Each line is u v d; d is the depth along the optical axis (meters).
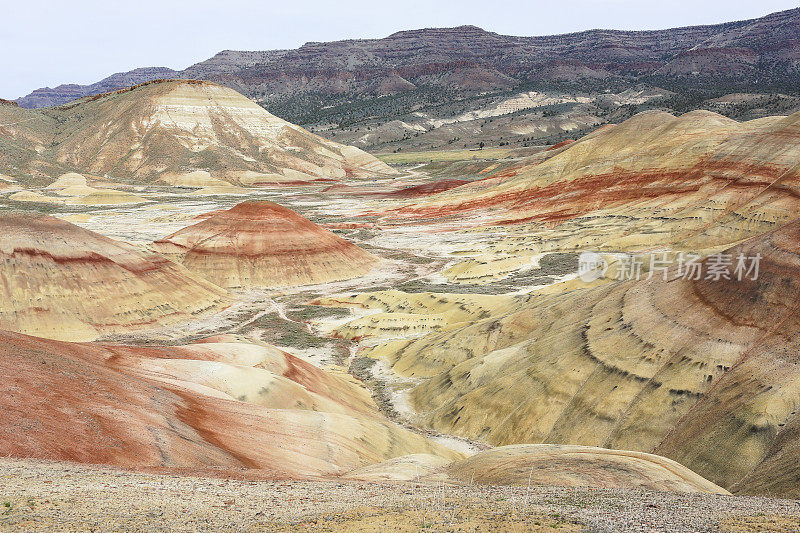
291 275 93.81
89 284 67.44
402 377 54.03
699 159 114.38
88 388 23.06
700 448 30.50
